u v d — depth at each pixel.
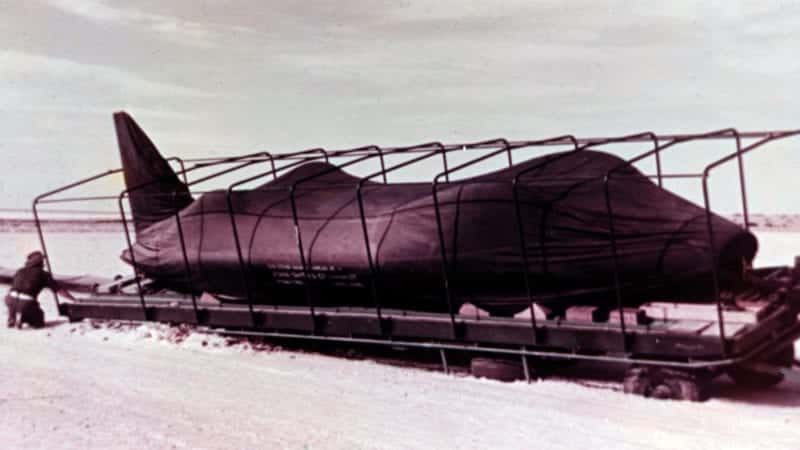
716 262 11.30
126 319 17.02
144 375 13.20
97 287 18.97
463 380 12.60
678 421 10.05
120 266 33.03
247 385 12.45
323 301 15.09
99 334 17.02
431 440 9.45
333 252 14.16
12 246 43.25
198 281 16.38
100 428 10.12
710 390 11.23
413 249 13.30
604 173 12.80
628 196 12.47
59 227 61.22
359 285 14.17
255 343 15.73
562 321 11.99
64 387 12.39
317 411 10.84
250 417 10.59
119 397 11.74
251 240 15.45
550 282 12.37
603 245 12.06
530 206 12.70
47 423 10.36
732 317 11.05
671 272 11.58
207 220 16.53
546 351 12.32
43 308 20.59
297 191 15.95
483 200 13.08
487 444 9.26
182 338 16.16
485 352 13.05
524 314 12.47
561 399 11.30
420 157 13.84
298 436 9.66
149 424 10.28
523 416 10.45
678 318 11.45
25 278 17.83
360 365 13.90
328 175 16.52
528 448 9.10
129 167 19.70
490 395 11.59
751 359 10.95
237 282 15.77
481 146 13.61
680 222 11.91
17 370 13.61
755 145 10.55
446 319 12.97
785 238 44.06
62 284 22.17
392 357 14.57
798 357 14.02
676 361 11.08
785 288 11.60
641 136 11.70
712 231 11.19
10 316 18.00
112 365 14.01
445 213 13.30
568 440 9.35
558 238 12.33
